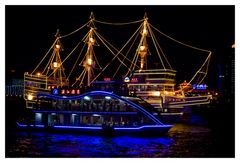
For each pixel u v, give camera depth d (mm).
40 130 74875
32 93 116125
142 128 65875
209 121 108000
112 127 67438
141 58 113875
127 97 68875
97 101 70062
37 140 64625
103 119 69750
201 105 113688
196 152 54062
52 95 74375
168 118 105562
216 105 110812
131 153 52531
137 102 69062
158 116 67500
